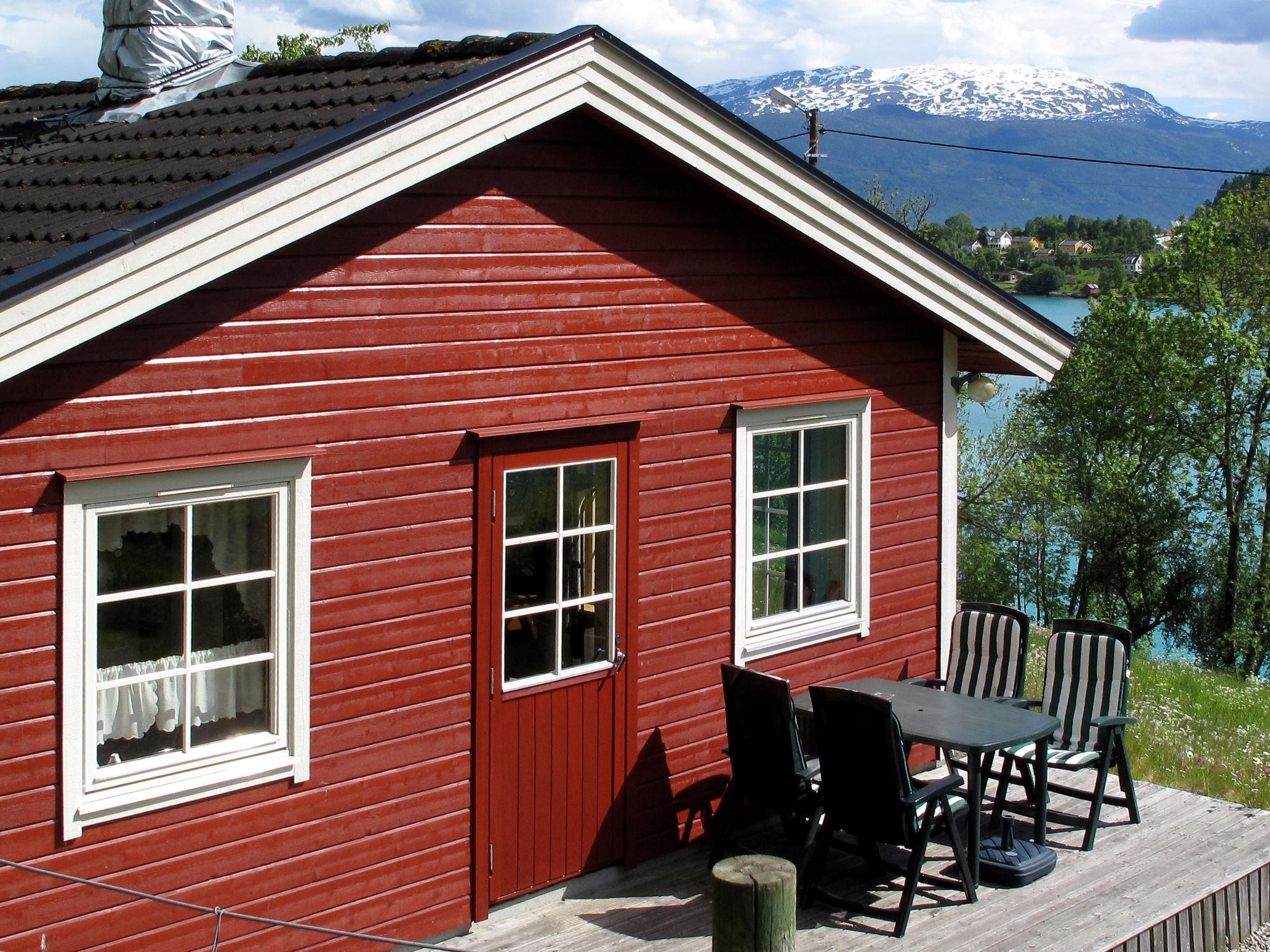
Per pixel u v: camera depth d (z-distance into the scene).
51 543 4.43
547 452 5.86
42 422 4.38
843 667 7.48
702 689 6.71
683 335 6.42
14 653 4.37
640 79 5.66
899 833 5.64
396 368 5.30
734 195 6.35
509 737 5.84
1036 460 29.09
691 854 6.70
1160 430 30.05
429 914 5.59
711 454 6.62
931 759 8.07
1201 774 8.58
